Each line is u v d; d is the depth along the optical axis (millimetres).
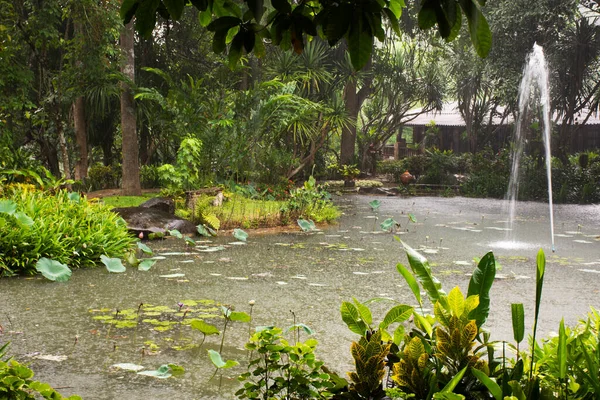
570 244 9430
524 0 19359
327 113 20500
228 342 4012
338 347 3938
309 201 11906
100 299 5184
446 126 30969
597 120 27000
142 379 3316
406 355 2209
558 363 2160
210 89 19297
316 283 6078
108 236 7402
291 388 2385
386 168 24078
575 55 20609
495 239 9883
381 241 9336
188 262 7160
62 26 16672
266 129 17922
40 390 2209
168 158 21344
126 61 14852
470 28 1641
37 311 4754
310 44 20984
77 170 16859
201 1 1786
